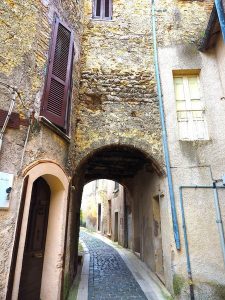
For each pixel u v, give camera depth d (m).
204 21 6.87
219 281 4.77
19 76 3.87
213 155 5.56
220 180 5.35
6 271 3.21
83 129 5.83
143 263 8.55
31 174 3.79
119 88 6.27
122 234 13.39
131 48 6.73
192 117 6.05
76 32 6.09
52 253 4.37
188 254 4.93
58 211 4.59
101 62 6.53
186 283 4.76
